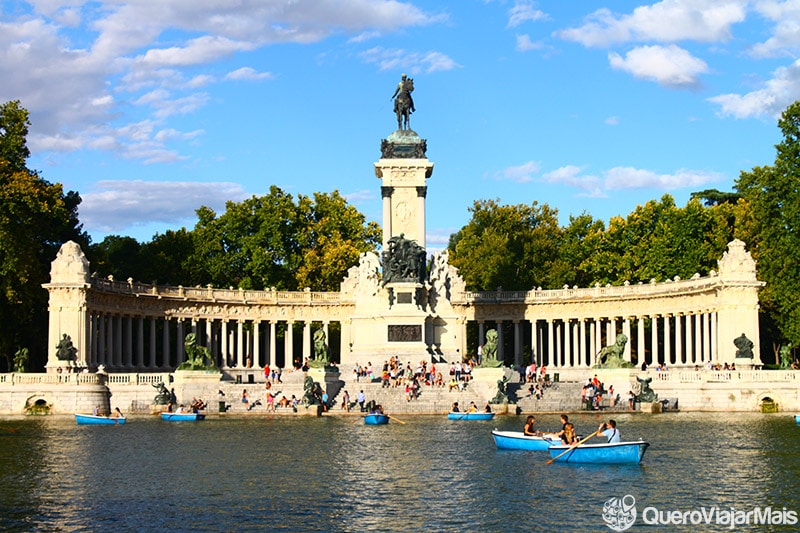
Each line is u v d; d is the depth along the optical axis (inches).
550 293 5723.4
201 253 5994.1
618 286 5575.8
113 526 1792.6
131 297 5032.0
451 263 6515.8
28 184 4384.8
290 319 5708.7
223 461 2491.4
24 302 4434.1
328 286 6097.4
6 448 2748.5
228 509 1921.8
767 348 5669.3
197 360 4165.8
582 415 3831.2
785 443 2792.8
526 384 4288.9
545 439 2684.5
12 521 1827.0
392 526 1793.8
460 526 1793.8
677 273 5610.2
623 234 5910.4
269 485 2158.0
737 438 2923.2
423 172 4950.8
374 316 4879.4
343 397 4079.7
